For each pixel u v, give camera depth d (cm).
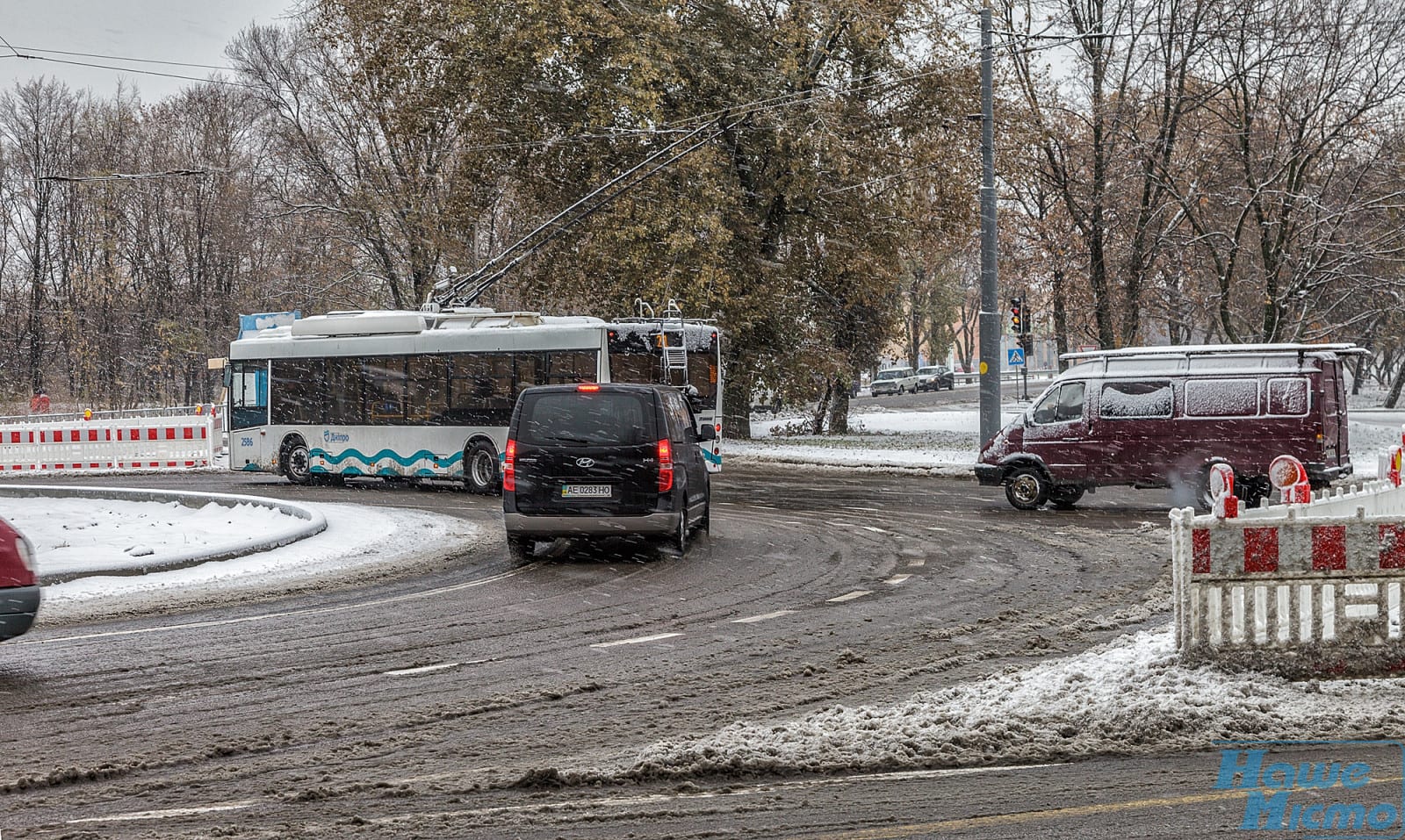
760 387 4141
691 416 1670
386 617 1121
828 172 3766
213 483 2958
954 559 1466
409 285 4653
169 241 6469
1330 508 1112
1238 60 3450
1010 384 8825
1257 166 3628
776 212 3938
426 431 2580
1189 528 781
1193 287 4350
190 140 6031
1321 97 3412
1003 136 3622
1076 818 548
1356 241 3562
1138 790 586
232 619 1120
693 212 3456
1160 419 1983
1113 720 689
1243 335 4938
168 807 586
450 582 1341
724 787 600
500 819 557
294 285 5072
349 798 594
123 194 6075
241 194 5541
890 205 3778
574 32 3447
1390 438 3541
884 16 3672
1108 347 3688
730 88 3669
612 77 3497
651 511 1455
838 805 570
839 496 2366
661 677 860
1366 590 779
